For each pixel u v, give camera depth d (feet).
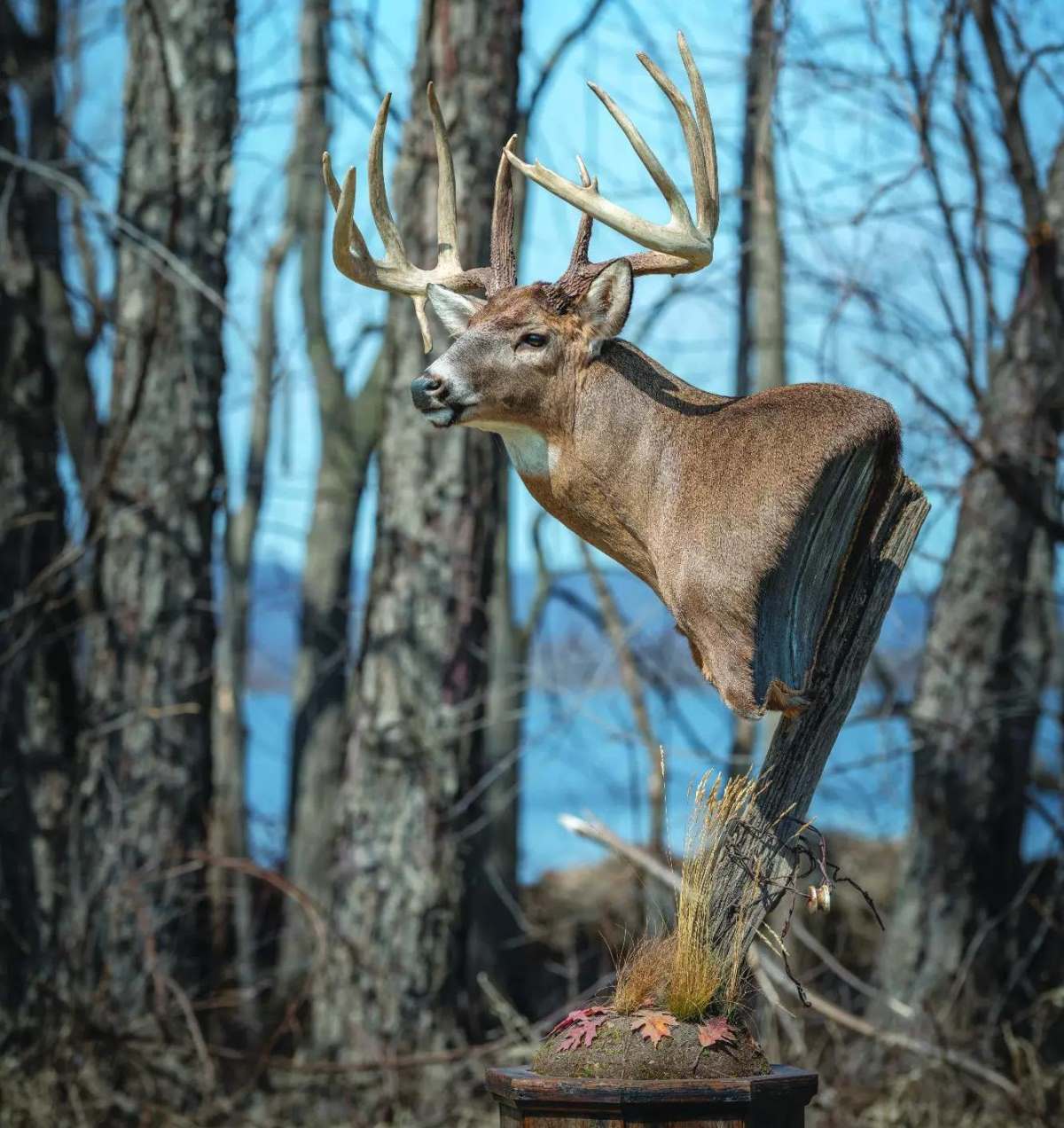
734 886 19.01
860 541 18.79
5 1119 38.32
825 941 58.03
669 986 18.70
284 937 56.13
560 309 19.27
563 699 57.77
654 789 56.85
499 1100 18.69
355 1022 42.39
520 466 19.70
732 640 17.53
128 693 46.16
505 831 67.21
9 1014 43.39
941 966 44.91
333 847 44.06
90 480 51.83
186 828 46.37
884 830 52.90
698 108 19.24
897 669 57.00
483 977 43.14
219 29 48.55
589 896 73.31
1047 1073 40.57
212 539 47.85
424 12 43.62
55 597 44.93
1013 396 45.03
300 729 65.51
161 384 47.11
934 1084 39.68
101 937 44.19
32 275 46.47
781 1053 40.29
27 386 46.09
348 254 20.93
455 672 43.24
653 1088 17.42
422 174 43.47
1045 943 48.08
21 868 44.42
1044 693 57.88
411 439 43.45
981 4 44.06
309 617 66.59
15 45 58.18
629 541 19.31
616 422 18.95
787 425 17.87
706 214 19.30
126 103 48.42
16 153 48.32
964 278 44.98
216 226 48.26
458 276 21.12
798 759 19.04
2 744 44.34
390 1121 41.04
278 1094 43.01
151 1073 40.47
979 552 45.57
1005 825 45.83
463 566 43.37
